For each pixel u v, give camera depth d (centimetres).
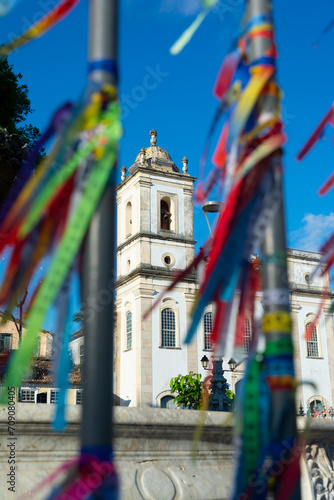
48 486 356
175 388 2042
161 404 3634
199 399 2011
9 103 1422
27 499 349
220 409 1227
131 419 426
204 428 462
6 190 657
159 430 440
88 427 176
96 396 178
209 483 446
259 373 198
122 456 422
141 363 3647
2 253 197
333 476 520
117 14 215
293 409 192
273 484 186
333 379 4225
